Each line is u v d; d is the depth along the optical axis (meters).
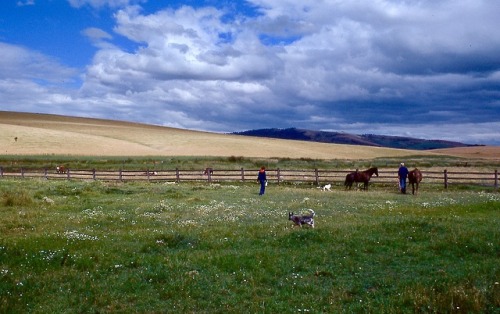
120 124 164.50
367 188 38.66
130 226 18.94
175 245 14.97
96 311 9.38
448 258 13.07
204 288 10.68
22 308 9.45
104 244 14.85
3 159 71.31
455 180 46.78
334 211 23.44
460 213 21.44
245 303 9.77
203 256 13.07
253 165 65.00
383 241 14.77
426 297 9.60
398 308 9.31
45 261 12.59
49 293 10.37
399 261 12.83
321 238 15.20
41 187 34.91
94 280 11.24
